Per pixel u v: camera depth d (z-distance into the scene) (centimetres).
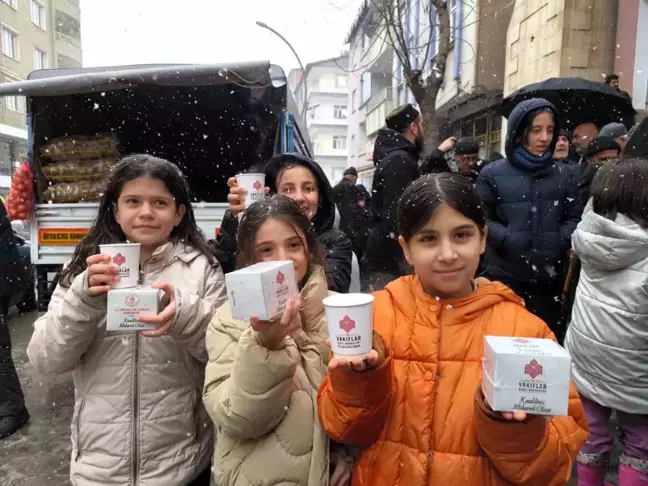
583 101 589
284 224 165
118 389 184
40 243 476
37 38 2858
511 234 307
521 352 115
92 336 178
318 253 178
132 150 625
